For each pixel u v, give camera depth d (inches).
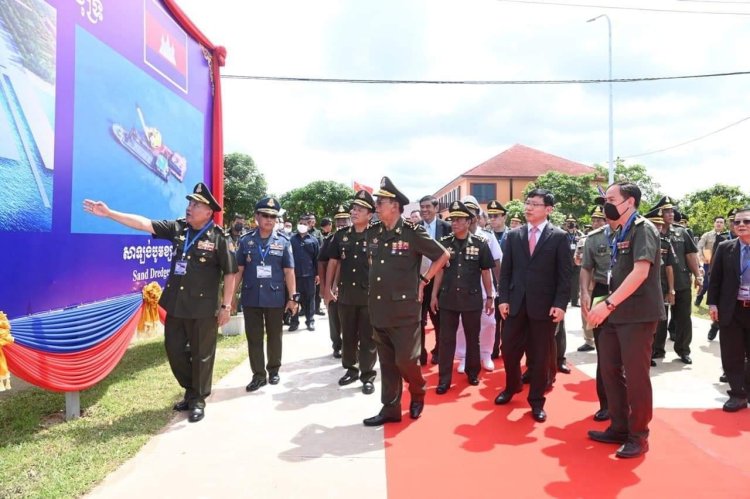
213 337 175.6
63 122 163.6
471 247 204.5
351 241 209.2
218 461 134.2
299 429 157.9
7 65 137.8
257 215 208.2
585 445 144.4
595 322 133.7
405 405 183.0
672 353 262.2
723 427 157.5
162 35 239.5
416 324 161.8
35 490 116.7
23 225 144.2
